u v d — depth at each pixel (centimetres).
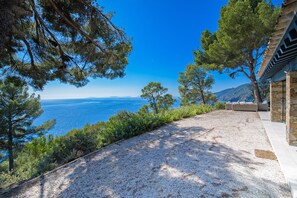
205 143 440
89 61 488
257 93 1123
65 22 394
